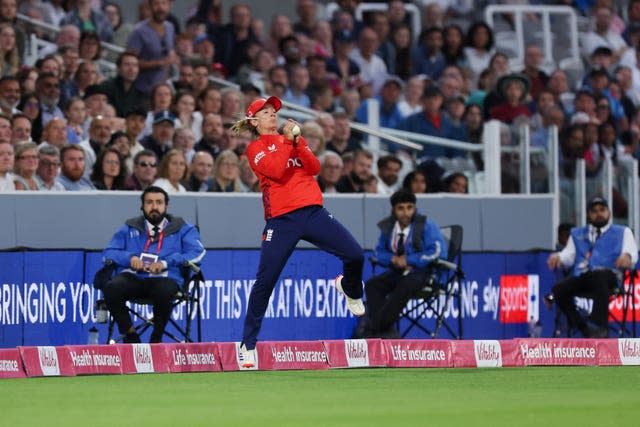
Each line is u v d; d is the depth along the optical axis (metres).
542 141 57.91
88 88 53.16
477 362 39.59
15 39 55.16
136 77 56.28
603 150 64.19
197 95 57.53
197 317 42.47
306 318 47.19
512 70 74.12
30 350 35.59
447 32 70.88
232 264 46.06
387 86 63.19
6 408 27.08
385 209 50.78
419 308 48.88
